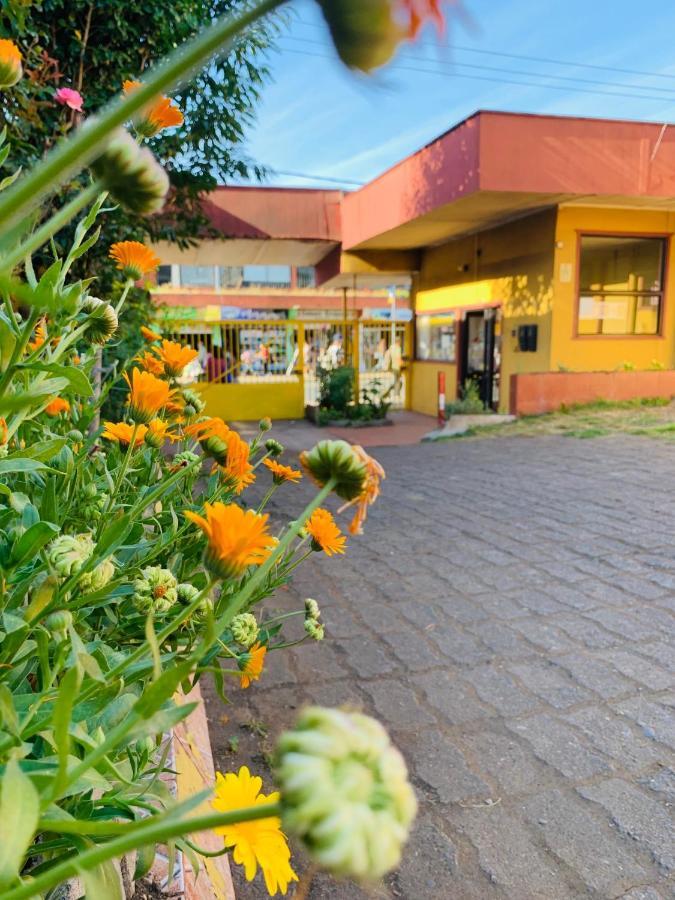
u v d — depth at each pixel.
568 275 10.03
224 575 0.58
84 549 0.86
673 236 10.53
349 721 0.34
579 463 7.00
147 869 0.89
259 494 5.80
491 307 11.62
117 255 1.32
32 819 0.39
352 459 0.62
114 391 4.05
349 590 3.73
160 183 0.47
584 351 10.35
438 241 12.83
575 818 2.01
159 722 0.53
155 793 0.95
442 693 2.68
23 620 0.82
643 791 2.12
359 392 13.95
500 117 8.20
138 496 1.31
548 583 3.80
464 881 1.79
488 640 3.12
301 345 13.72
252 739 2.37
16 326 0.90
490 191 8.38
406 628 3.25
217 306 25.27
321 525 1.17
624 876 1.80
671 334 10.83
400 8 0.26
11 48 0.74
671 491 5.73
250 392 13.45
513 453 7.77
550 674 2.82
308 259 14.98
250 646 1.32
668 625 3.24
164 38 4.91
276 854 0.84
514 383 10.01
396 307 26.67
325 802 0.30
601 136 8.61
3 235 0.33
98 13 4.66
